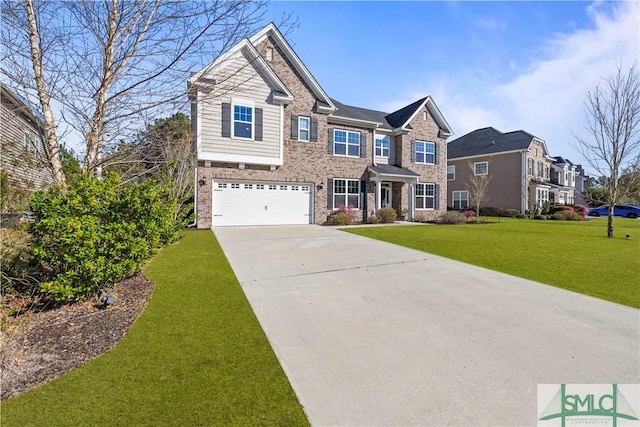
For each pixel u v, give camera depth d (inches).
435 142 842.8
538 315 166.4
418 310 174.7
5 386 101.2
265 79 562.6
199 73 207.0
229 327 150.9
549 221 874.8
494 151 1106.1
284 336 142.3
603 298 192.4
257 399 97.3
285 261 294.0
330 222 660.7
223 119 530.3
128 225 169.2
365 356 124.6
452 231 551.5
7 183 182.9
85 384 103.3
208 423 86.3
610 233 482.3
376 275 248.4
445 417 89.9
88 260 156.5
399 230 560.1
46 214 150.8
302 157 626.2
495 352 127.4
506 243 409.1
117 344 131.9
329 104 650.2
